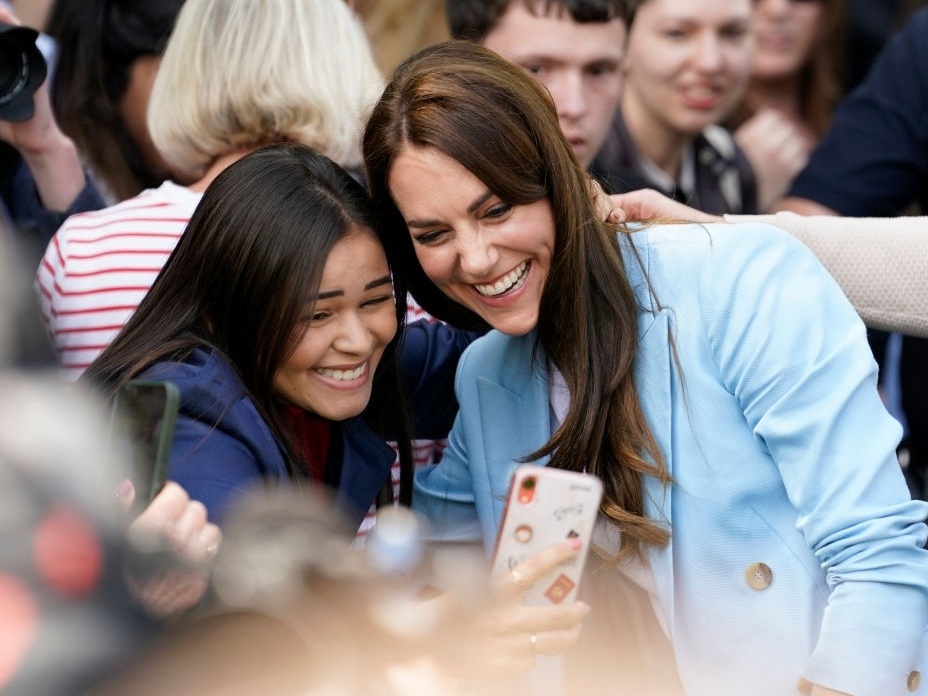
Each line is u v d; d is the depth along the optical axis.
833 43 6.21
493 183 2.97
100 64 4.84
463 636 2.43
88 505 1.43
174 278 3.16
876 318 3.65
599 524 3.25
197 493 2.92
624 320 3.17
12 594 1.33
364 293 3.09
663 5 5.13
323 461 3.38
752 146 5.51
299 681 1.57
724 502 3.15
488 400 3.47
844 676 2.94
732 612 3.15
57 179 4.39
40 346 1.48
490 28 4.73
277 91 3.71
